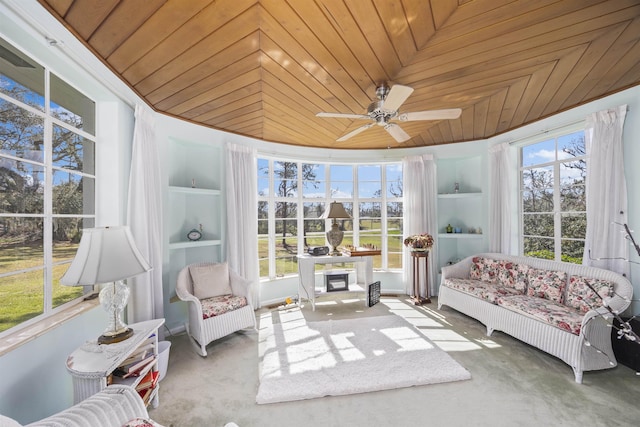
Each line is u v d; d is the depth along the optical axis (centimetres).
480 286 346
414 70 219
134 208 245
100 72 203
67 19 158
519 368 241
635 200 258
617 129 264
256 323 333
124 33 172
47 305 173
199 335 268
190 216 368
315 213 480
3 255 148
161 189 295
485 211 436
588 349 224
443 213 481
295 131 377
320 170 485
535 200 376
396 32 171
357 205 493
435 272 454
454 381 223
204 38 177
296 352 268
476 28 168
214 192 358
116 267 151
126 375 173
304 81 236
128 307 246
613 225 267
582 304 261
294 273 458
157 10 152
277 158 437
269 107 293
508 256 374
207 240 357
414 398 203
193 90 251
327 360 252
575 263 318
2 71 150
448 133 406
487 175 434
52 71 186
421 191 453
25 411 142
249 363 254
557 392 208
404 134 275
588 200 285
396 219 491
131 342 167
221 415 188
